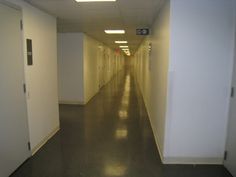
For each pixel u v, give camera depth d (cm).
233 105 284
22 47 307
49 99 411
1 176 261
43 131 384
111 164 315
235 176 277
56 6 347
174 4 279
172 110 301
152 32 514
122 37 821
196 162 314
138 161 325
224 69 290
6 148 270
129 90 1059
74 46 693
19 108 300
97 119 544
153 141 404
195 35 284
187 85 295
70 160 326
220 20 280
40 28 368
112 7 354
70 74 709
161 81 349
